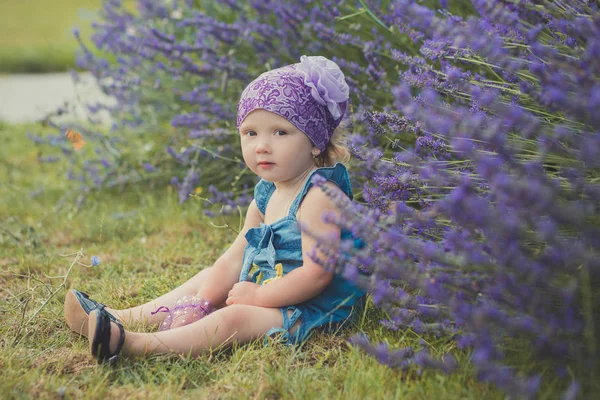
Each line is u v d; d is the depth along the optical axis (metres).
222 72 3.63
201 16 3.72
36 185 4.44
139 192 4.05
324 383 1.88
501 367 1.70
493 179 1.57
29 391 1.87
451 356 1.82
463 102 2.32
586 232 1.57
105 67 4.23
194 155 3.78
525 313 1.68
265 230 2.31
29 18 14.62
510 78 2.17
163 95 4.23
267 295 2.19
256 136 2.26
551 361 1.71
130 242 3.34
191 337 2.07
